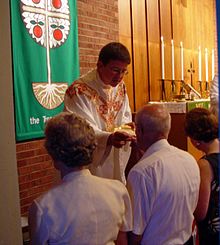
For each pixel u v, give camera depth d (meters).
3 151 1.63
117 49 2.56
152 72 5.79
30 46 3.80
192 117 2.08
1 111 1.62
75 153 1.47
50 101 4.02
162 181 1.77
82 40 4.55
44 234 1.41
